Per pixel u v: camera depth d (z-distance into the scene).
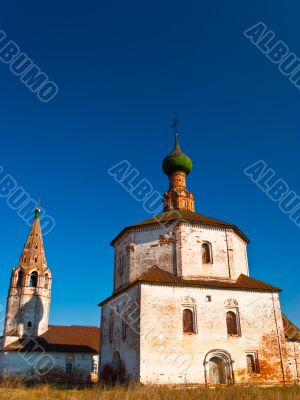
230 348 28.34
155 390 20.41
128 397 18.27
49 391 25.19
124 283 32.97
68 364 51.94
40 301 55.00
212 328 28.59
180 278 30.00
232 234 33.25
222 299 29.73
